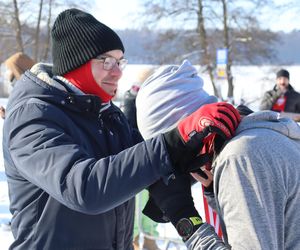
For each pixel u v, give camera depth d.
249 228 1.39
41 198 1.68
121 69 1.84
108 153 1.84
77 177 1.45
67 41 1.77
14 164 1.65
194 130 1.46
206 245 1.53
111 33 1.77
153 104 1.71
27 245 1.69
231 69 30.12
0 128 11.80
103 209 1.46
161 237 3.75
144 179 1.44
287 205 1.46
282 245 1.44
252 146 1.46
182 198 1.66
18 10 32.88
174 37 31.14
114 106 1.99
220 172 1.49
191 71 1.78
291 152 1.50
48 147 1.53
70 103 1.74
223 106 1.54
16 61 4.55
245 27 30.61
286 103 7.62
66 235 1.67
